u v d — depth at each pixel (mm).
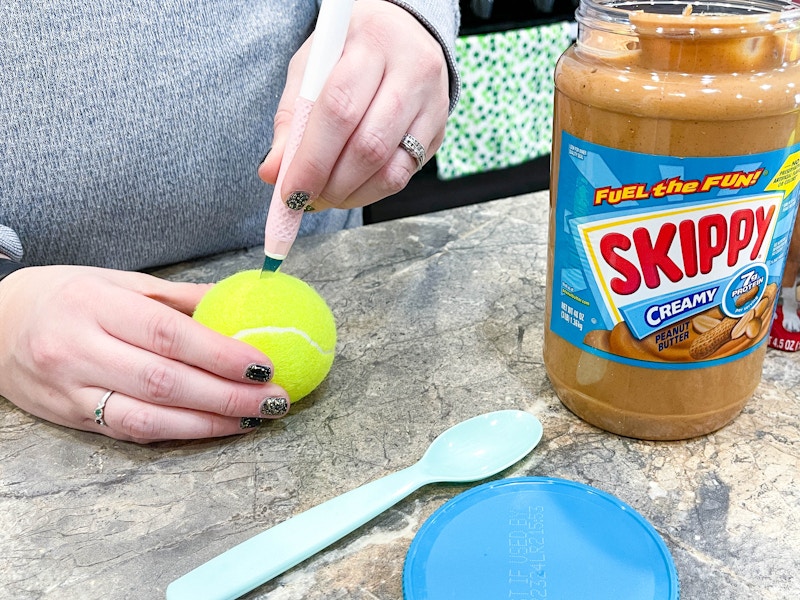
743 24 364
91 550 405
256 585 371
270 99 819
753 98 365
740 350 446
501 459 459
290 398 511
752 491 437
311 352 499
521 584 360
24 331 497
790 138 390
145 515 430
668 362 438
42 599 373
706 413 460
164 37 727
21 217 708
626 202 404
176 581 367
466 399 528
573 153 421
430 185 1957
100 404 473
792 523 412
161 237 784
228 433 490
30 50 670
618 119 387
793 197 417
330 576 386
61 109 693
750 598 365
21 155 688
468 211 845
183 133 755
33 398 504
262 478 458
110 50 703
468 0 1625
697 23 366
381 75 492
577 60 423
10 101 673
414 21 581
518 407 519
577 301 454
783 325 565
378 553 400
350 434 496
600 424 489
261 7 789
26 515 431
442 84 539
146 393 464
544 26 1729
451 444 472
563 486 427
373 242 773
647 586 357
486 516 406
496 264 722
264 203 866
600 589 356
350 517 407
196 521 424
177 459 479
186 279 753
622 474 452
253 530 416
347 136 468
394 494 426
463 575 366
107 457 482
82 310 486
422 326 622
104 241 763
